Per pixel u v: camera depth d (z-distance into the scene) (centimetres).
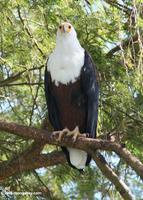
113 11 1139
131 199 998
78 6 1099
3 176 1192
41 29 1079
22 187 1221
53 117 1115
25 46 1046
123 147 959
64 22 1088
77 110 1095
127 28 1133
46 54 1105
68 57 1073
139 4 1077
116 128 1119
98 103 1112
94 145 978
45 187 1247
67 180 1309
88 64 1084
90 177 1306
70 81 1074
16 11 1096
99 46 1133
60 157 1186
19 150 1216
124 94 1079
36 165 1189
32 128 986
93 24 1094
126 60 1067
